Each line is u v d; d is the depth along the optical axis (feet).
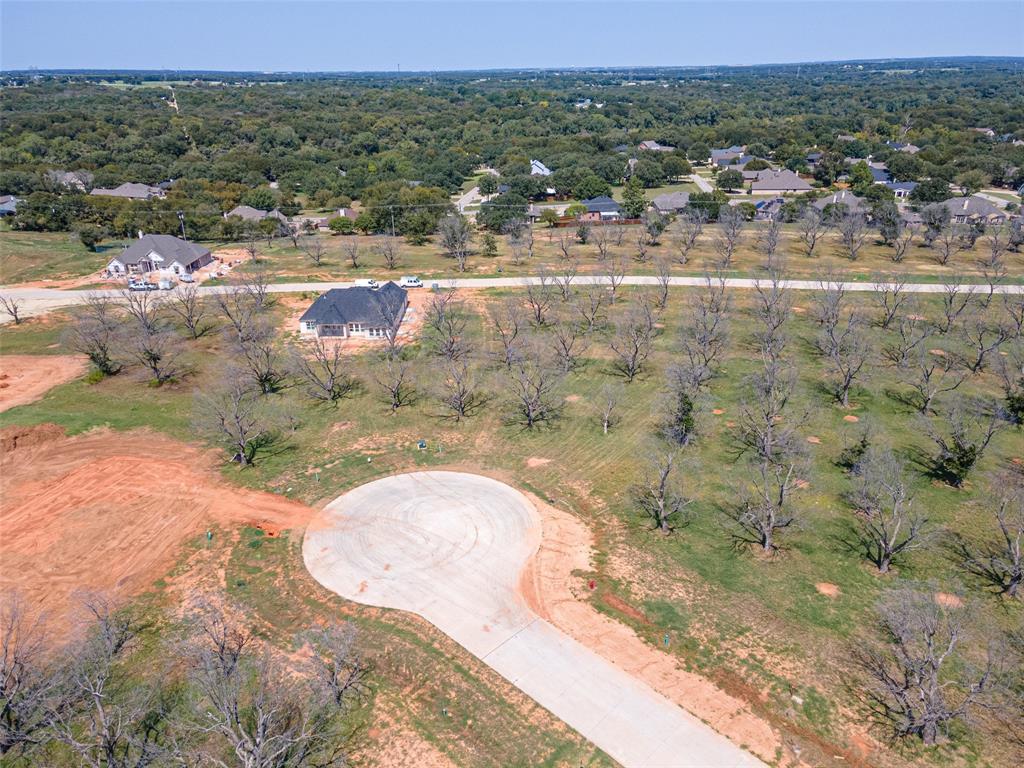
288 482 168.96
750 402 202.08
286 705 105.91
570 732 102.22
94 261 368.68
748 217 447.01
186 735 101.24
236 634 119.03
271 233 422.82
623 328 251.80
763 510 143.43
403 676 112.37
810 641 117.39
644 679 111.04
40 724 102.53
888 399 201.98
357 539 146.92
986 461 168.86
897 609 117.60
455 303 293.84
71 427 191.72
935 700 97.04
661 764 97.14
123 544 145.59
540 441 186.09
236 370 216.95
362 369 231.71
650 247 382.83
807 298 288.10
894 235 364.99
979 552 137.59
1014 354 220.43
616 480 167.32
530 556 140.87
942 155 579.89
